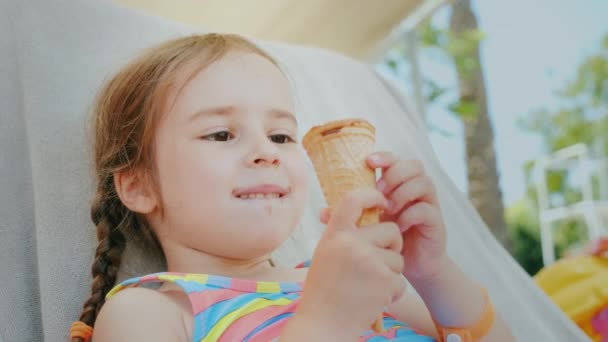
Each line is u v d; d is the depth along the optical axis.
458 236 1.76
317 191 1.78
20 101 1.41
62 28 1.54
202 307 1.03
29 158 1.37
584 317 2.48
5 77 1.41
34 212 1.32
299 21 3.90
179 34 1.75
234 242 1.10
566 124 14.23
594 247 2.87
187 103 1.15
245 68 1.21
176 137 1.14
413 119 2.29
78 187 1.38
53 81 1.46
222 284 1.08
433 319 1.16
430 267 1.08
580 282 2.67
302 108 1.91
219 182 1.08
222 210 1.07
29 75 1.43
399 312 1.29
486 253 1.75
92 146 1.42
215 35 1.46
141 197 1.23
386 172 0.99
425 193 1.01
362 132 0.95
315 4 3.71
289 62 1.99
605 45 14.32
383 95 2.19
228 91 1.15
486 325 1.14
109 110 1.34
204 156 1.09
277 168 1.11
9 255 1.25
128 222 1.32
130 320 0.99
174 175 1.13
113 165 1.28
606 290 2.53
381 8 3.88
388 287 0.83
